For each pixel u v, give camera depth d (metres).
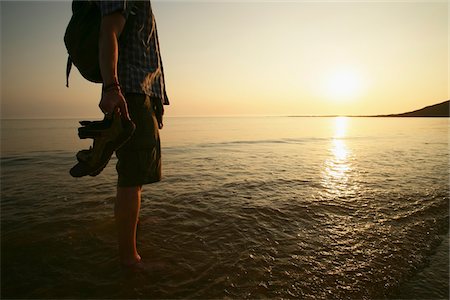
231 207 3.12
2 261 1.87
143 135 1.59
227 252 2.08
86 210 2.88
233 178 4.80
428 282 1.83
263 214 2.91
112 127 1.31
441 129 27.70
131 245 1.78
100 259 1.91
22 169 5.46
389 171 5.57
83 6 1.41
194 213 2.89
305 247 2.21
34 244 2.11
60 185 3.97
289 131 26.89
